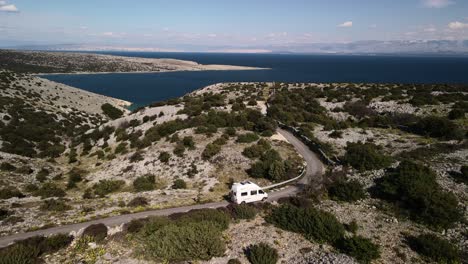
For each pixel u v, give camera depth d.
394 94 75.00
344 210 25.05
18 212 26.91
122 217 25.50
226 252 19.28
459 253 18.05
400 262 17.72
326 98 81.06
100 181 41.22
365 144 41.50
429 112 56.41
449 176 27.61
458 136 41.19
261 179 36.25
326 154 41.03
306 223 21.56
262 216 24.88
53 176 45.66
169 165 42.72
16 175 41.69
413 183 24.55
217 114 62.44
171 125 56.50
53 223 24.14
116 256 18.92
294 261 18.14
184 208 27.59
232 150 43.75
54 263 18.16
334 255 18.06
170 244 18.77
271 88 108.88
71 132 73.00
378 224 22.38
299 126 56.25
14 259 17.12
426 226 21.56
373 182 28.83
